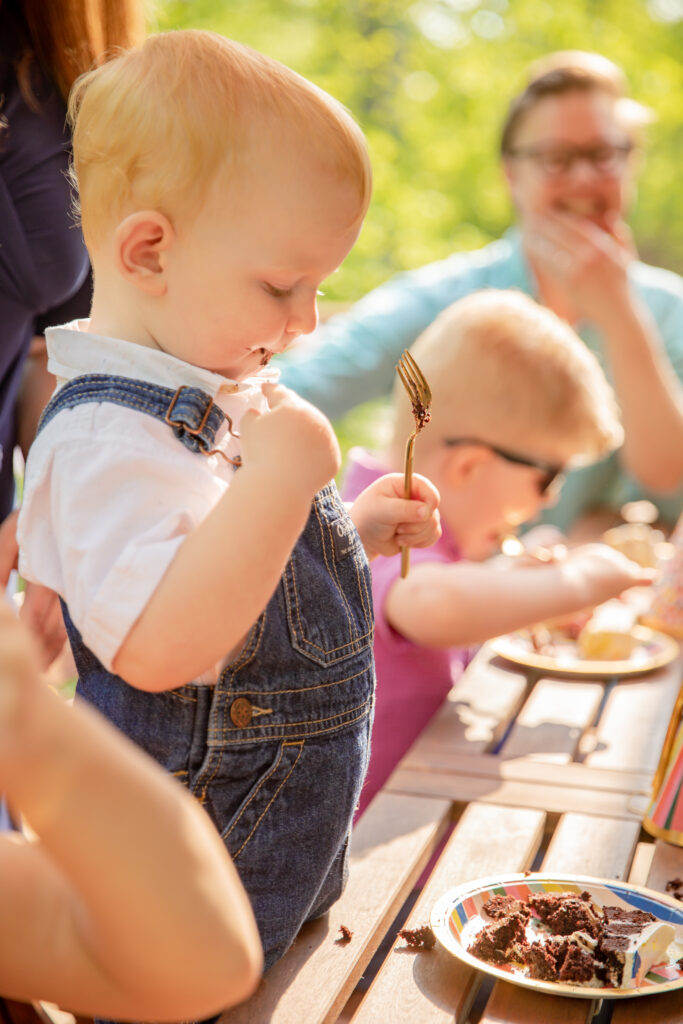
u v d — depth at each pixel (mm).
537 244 2477
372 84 7680
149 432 789
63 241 1322
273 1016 813
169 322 828
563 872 1056
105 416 789
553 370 1623
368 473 1741
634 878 1202
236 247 796
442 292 2697
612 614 1999
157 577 726
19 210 1282
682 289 2908
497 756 1375
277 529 731
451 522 1690
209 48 821
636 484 2867
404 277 2783
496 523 1715
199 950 450
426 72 7758
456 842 1115
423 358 1720
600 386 1721
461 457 1645
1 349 1337
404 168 7746
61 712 439
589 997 822
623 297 2408
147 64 820
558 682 1668
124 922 444
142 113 796
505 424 1620
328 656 872
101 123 819
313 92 833
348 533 920
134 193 801
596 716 1583
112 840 435
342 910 977
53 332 851
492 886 975
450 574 1545
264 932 850
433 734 1459
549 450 1650
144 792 449
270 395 791
